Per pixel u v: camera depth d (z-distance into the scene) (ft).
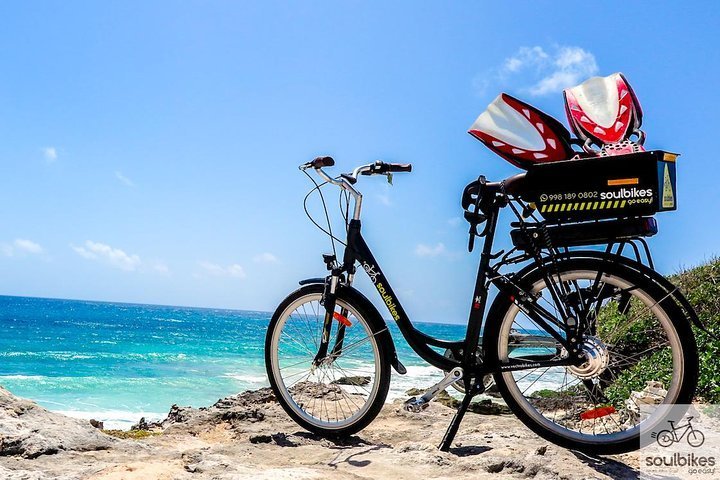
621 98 9.86
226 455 9.72
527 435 10.94
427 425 12.41
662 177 8.90
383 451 10.09
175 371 69.62
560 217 9.39
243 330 206.80
